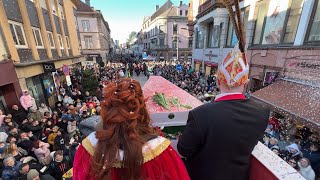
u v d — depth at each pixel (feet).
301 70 21.83
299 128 18.35
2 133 15.80
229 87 3.92
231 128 3.48
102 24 117.08
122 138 2.53
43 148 14.93
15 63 24.22
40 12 35.24
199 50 66.08
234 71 3.84
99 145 2.64
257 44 32.45
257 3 31.76
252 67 33.04
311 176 12.73
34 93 30.96
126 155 2.42
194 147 3.77
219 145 3.51
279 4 26.86
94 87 39.42
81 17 102.47
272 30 28.60
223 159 3.53
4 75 22.09
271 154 3.89
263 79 29.50
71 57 53.11
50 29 41.14
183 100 7.32
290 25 25.11
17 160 13.15
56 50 43.47
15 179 11.58
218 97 4.10
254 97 24.57
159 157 2.67
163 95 7.46
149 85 9.32
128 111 2.64
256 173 3.79
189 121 3.89
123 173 2.52
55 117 21.84
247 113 3.64
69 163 13.88
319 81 19.19
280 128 19.56
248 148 3.59
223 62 4.21
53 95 38.29
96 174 2.52
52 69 33.91
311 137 16.94
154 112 6.23
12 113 21.75
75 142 15.14
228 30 44.83
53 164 13.41
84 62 74.90
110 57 151.23
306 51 21.40
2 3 22.94
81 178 2.82
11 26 25.72
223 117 3.54
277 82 25.04
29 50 29.76
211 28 55.36
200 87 38.37
